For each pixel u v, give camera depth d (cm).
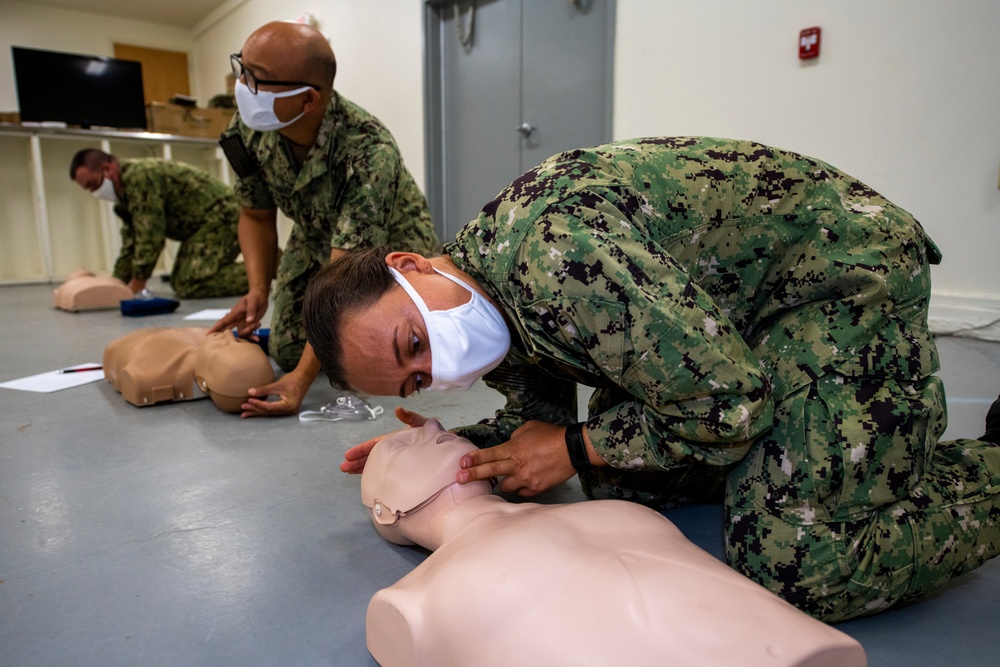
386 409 196
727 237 92
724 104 302
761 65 288
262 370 191
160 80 784
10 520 125
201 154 690
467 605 70
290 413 189
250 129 204
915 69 251
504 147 426
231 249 470
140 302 385
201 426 181
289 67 174
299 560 109
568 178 83
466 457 99
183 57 796
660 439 89
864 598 86
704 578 69
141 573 105
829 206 93
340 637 89
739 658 58
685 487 122
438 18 455
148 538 117
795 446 88
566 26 373
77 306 401
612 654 61
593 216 79
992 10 232
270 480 143
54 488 139
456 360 86
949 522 88
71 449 163
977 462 96
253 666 83
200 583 102
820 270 90
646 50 327
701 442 87
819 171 97
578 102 375
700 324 79
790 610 65
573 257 78
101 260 678
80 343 307
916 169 257
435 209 477
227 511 128
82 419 188
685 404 83
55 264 652
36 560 110
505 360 110
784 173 95
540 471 99
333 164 194
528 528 79
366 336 83
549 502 128
